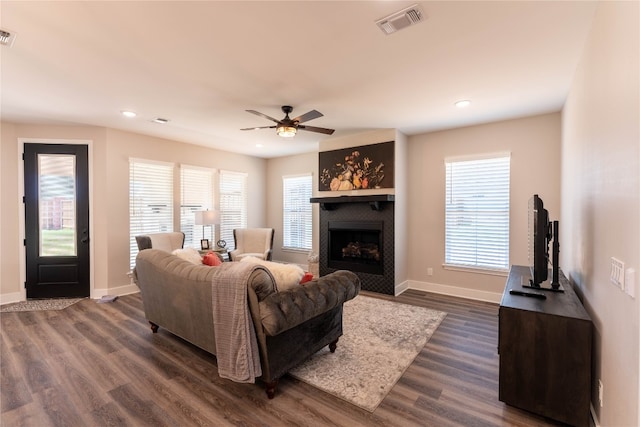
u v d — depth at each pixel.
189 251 3.52
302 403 2.08
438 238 4.75
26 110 3.74
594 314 1.89
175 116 3.99
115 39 2.19
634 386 1.26
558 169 3.82
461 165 4.54
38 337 3.10
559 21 1.98
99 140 4.50
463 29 2.07
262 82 2.93
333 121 4.23
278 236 6.96
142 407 2.02
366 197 4.64
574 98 2.76
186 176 5.55
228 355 2.16
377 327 3.37
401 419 1.92
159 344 2.96
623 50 1.41
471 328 3.34
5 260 4.23
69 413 1.96
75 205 4.48
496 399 2.11
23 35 2.12
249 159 6.73
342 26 2.03
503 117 4.02
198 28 2.05
